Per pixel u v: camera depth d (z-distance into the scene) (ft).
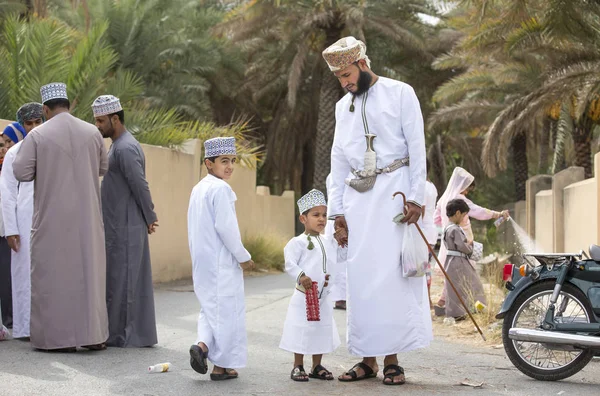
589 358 19.56
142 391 18.01
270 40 92.43
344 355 23.27
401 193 19.11
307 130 104.06
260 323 29.48
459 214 30.81
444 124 100.07
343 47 19.35
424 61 91.09
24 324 24.41
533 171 133.80
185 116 81.10
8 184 24.49
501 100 76.95
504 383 19.45
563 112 65.51
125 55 74.49
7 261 27.35
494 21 54.80
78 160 22.66
